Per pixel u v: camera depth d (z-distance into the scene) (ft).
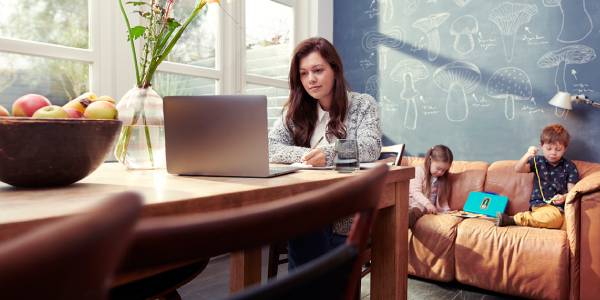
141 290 3.11
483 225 8.34
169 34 3.69
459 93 11.68
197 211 2.06
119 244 0.71
